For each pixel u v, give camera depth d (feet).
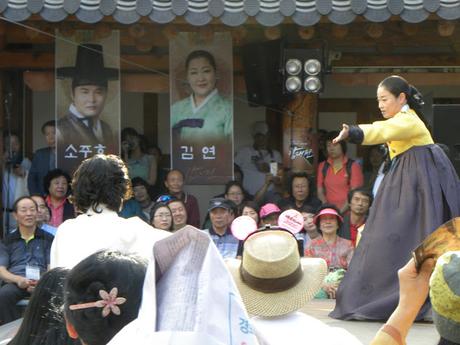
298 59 32.73
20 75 37.06
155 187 38.19
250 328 7.75
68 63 33.91
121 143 37.86
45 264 30.37
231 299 7.79
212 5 30.01
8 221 35.73
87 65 33.94
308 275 11.30
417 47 36.04
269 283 11.07
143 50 33.78
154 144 41.32
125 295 9.11
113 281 9.11
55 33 33.24
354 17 29.94
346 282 21.47
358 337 19.20
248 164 38.45
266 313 11.03
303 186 33.35
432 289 7.96
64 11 30.07
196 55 34.19
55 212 33.68
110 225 15.23
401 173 21.15
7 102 36.14
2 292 29.32
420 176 20.93
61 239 15.20
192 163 34.40
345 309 21.18
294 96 34.55
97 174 15.48
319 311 23.29
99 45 33.88
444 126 28.17
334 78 36.27
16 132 37.04
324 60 33.27
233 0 30.30
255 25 31.76
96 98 34.06
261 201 35.37
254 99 35.04
